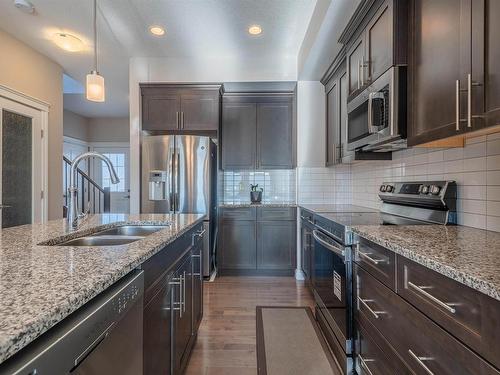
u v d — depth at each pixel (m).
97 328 0.72
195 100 3.77
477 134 1.39
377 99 1.82
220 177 4.04
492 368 0.69
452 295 0.84
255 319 2.54
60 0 2.59
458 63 1.24
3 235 1.47
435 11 1.41
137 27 3.06
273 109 3.94
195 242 2.11
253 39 3.33
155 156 3.54
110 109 6.19
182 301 1.69
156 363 1.23
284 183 4.21
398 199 2.07
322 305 2.31
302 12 2.80
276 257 3.72
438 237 1.29
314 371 1.84
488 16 1.07
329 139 3.51
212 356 2.00
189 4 2.68
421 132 1.53
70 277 0.78
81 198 5.83
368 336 1.47
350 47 2.40
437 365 0.90
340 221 2.00
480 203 1.52
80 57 3.72
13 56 3.19
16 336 0.49
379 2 1.84
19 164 3.30
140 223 2.00
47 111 3.70
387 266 1.25
